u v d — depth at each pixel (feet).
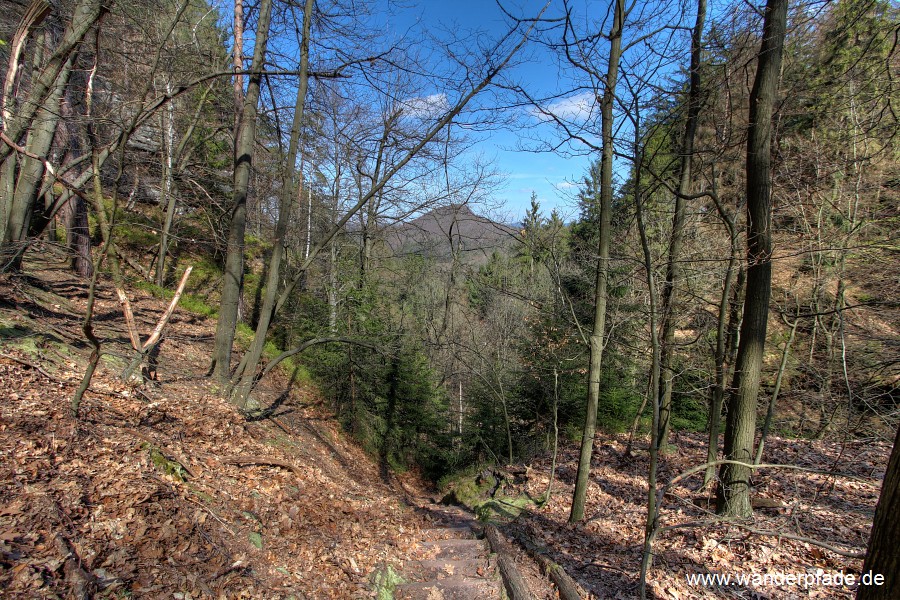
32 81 24.57
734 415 20.15
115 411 19.51
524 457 40.86
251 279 57.47
